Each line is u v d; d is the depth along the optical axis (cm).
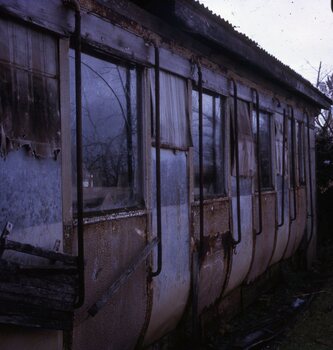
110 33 372
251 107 679
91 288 343
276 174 784
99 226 354
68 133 324
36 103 297
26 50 292
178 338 512
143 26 417
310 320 627
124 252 385
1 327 266
